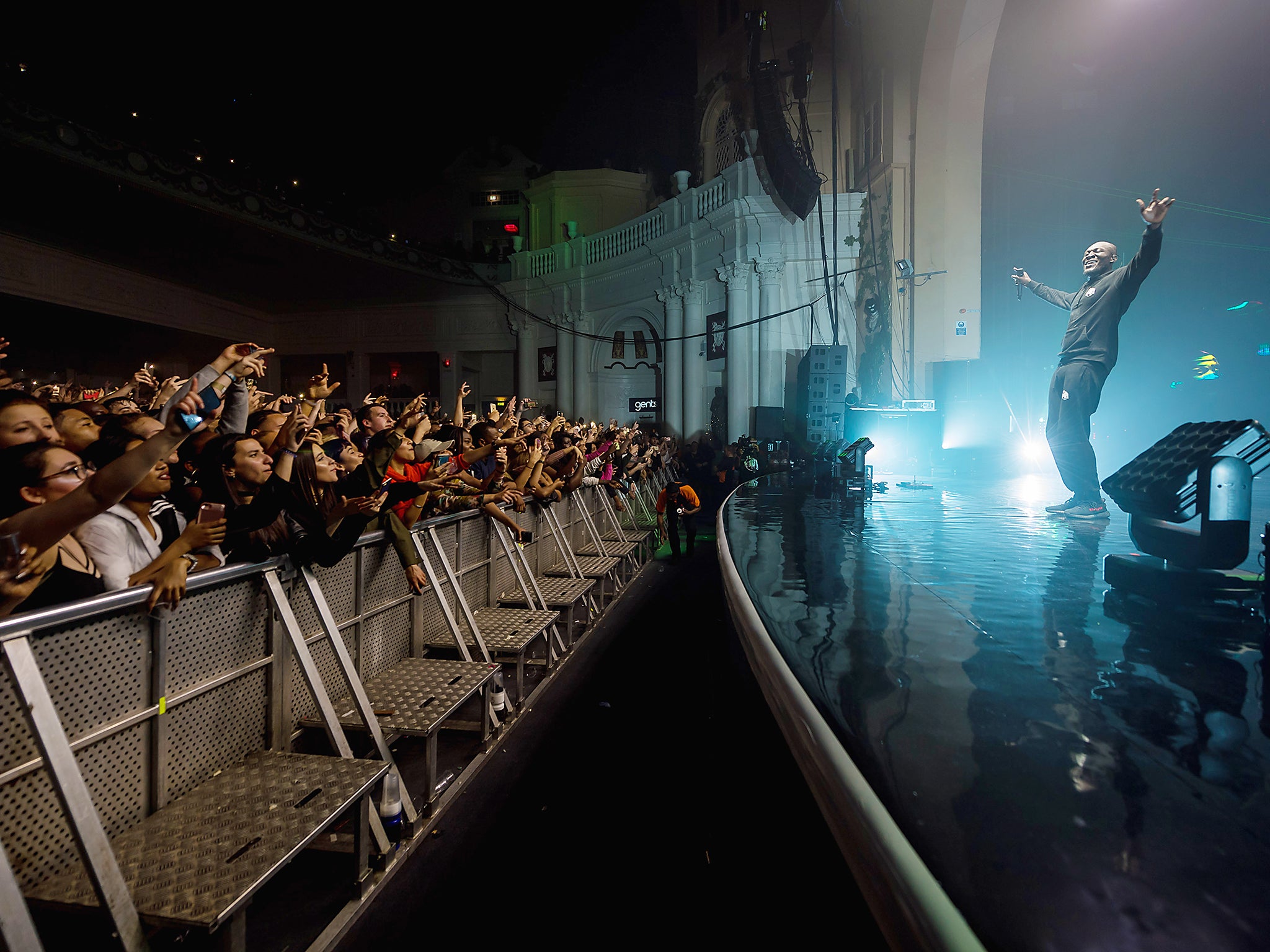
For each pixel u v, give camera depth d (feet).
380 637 12.69
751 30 50.96
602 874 8.88
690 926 7.68
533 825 10.18
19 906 5.00
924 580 11.27
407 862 9.25
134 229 65.16
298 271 80.38
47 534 5.69
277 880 8.69
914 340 48.06
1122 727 5.10
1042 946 2.74
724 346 64.18
